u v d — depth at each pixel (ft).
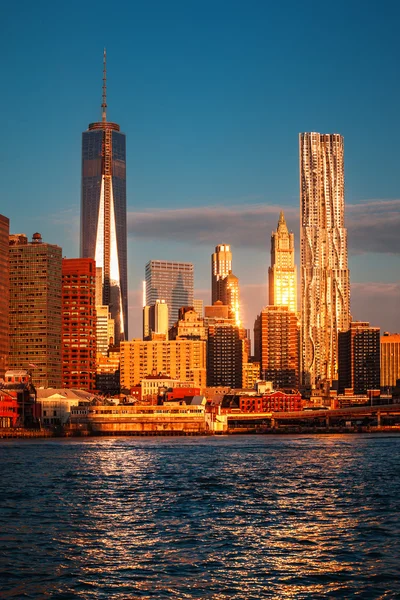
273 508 598.75
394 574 397.60
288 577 394.52
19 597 366.22
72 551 447.01
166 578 393.50
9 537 484.74
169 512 580.71
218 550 448.65
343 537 482.28
